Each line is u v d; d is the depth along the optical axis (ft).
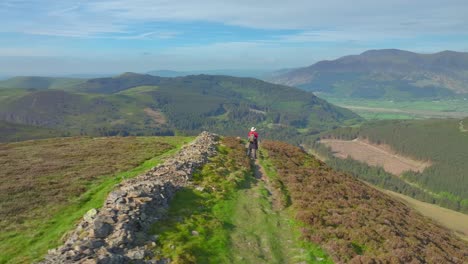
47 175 106.63
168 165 102.83
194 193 83.61
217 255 57.57
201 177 97.71
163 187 76.95
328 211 86.99
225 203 82.38
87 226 58.13
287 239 70.28
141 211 62.69
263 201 89.35
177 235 59.21
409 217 113.60
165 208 69.77
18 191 87.61
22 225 67.26
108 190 88.84
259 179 111.14
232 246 62.23
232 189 93.40
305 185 108.78
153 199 69.10
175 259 51.42
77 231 57.11
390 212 105.70
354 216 85.71
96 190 91.97
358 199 108.37
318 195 99.30
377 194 132.57
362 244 71.61
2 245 58.75
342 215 85.61
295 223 78.02
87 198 85.25
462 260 82.94
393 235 79.05
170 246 55.06
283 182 110.22
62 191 89.30
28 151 154.61
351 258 64.85
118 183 96.63
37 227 66.85
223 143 151.74
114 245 50.52
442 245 92.12
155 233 58.75
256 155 140.77
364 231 76.79
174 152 150.92
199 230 64.13
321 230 74.49
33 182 96.94
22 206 76.89
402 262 66.03
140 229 58.03
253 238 67.46
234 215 77.00
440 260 73.46
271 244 66.49
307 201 92.53
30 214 73.00
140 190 70.69
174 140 194.90
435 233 105.19
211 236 63.52
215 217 72.54
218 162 116.06
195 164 107.34
